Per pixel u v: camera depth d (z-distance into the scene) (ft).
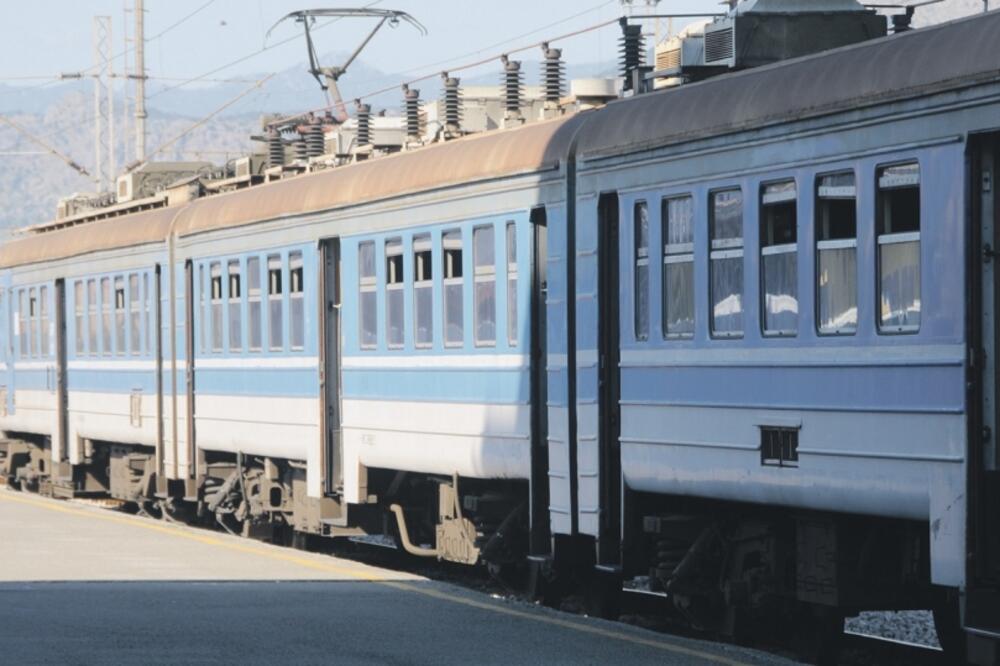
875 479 111.45
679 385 131.44
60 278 278.67
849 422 113.80
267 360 206.28
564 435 146.00
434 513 186.29
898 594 121.29
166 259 235.40
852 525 121.08
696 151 128.47
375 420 181.06
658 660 108.58
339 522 192.54
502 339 156.46
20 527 201.16
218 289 220.43
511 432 155.74
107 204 304.50
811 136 116.37
